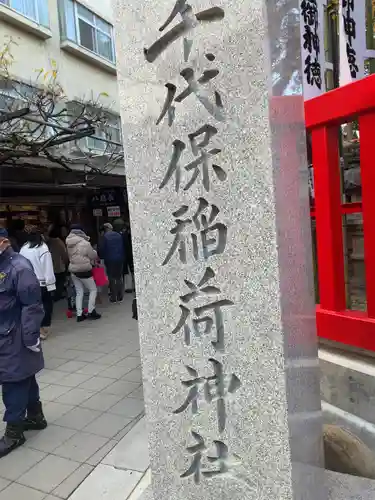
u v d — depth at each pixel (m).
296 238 1.44
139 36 1.62
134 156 1.69
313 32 2.54
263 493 1.45
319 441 1.58
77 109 8.08
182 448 1.67
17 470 2.62
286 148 1.38
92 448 2.84
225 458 1.55
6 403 2.87
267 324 1.38
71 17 9.23
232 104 1.38
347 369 2.25
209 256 1.51
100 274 6.91
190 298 1.58
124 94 1.70
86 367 4.46
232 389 1.50
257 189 1.35
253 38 1.31
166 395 1.70
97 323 6.40
